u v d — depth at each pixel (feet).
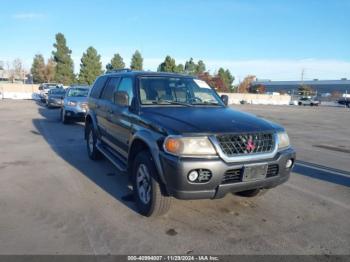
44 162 22.91
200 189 11.69
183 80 17.95
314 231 12.88
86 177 19.35
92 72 167.94
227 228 12.87
